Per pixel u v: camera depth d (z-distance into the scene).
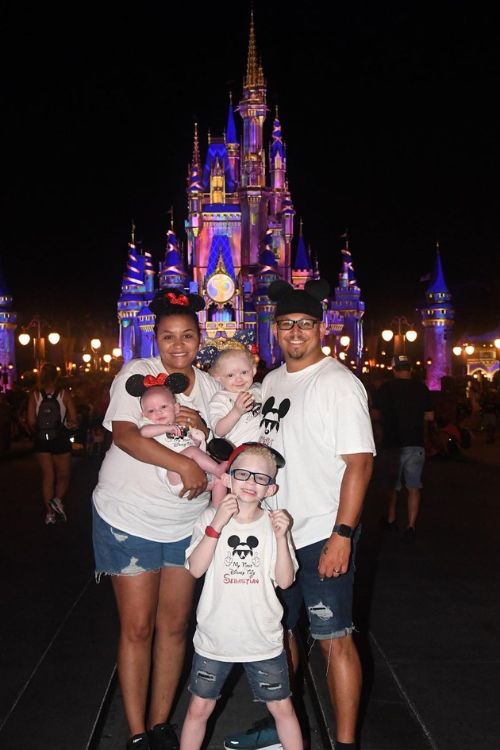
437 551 9.22
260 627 3.93
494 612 6.86
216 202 95.25
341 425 4.19
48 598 7.15
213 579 3.95
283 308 4.41
